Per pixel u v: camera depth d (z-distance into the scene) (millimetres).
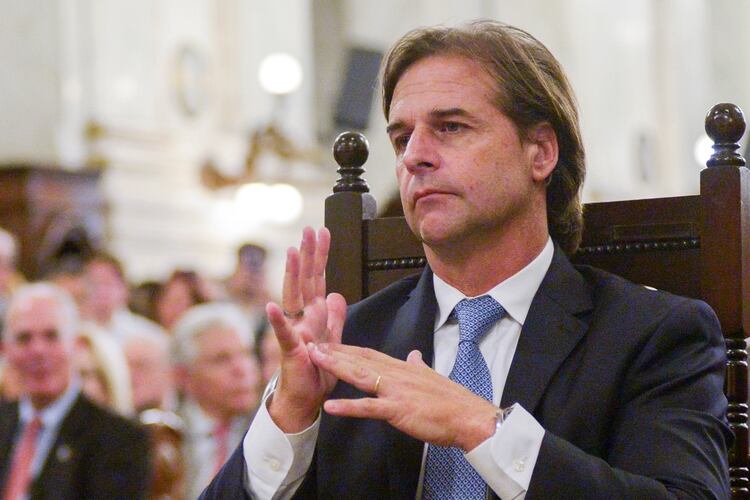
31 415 10719
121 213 24266
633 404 4781
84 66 24031
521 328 5078
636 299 5004
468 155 4914
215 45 27266
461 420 4445
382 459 5027
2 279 15727
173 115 25922
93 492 10555
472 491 4855
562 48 35969
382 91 5223
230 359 11797
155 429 11430
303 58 29078
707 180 5297
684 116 38875
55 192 21000
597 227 5543
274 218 26922
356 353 4660
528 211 5090
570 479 4363
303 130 28922
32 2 23203
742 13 41531
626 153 36688
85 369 11891
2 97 22797
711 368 4824
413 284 5570
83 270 15570
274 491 4840
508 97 4957
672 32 38969
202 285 16844
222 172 26297
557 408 4824
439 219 4930
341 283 5914
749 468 5254
